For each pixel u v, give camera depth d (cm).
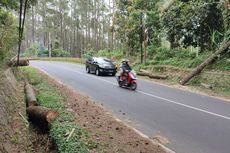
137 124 980
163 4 2912
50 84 1677
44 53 6088
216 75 1861
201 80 1928
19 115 954
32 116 933
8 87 1159
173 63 2461
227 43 1956
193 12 2353
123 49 3884
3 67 1541
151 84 1975
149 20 3166
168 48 3011
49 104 1066
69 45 8125
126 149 720
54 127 802
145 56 2864
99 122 945
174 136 858
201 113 1132
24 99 1200
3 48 1521
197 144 792
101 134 817
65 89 1560
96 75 2420
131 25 3353
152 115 1098
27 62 1989
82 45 7819
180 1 2478
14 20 1889
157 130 915
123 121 1012
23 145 749
